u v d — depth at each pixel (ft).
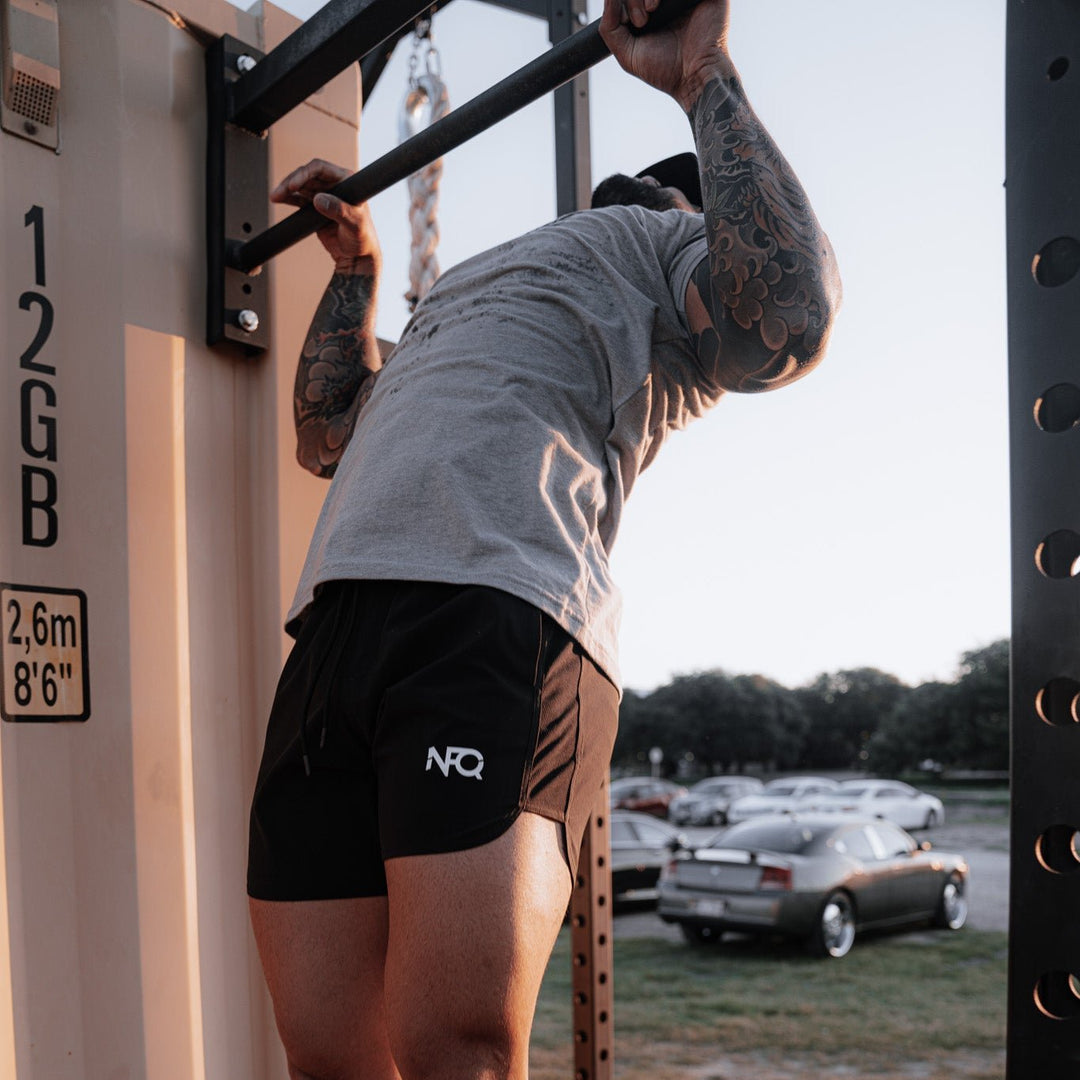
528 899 2.25
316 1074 2.76
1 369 3.61
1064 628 1.94
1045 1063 1.88
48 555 3.68
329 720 2.55
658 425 3.05
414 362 2.93
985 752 156.04
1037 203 2.07
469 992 2.19
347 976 2.68
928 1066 22.91
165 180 4.28
